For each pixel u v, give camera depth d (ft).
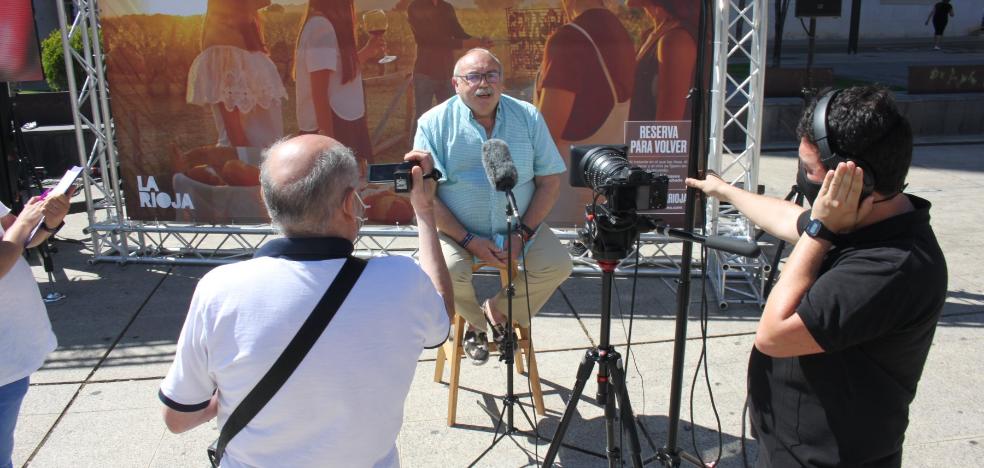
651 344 14.21
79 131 18.13
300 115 17.51
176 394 4.92
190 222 18.62
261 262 4.84
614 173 7.02
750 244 6.12
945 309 15.74
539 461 10.41
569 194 17.35
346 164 4.96
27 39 17.69
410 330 5.10
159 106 17.88
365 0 16.69
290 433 4.81
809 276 5.29
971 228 21.95
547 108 16.79
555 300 16.60
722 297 15.94
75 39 30.68
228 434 4.88
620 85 16.61
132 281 17.75
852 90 5.13
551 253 11.26
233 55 17.34
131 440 11.03
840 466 5.52
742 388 12.42
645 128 16.79
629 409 7.88
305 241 4.87
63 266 18.78
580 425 11.32
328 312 4.74
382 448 5.16
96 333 14.79
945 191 26.91
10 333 7.49
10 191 18.19
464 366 13.30
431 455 10.57
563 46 16.47
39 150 29.60
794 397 5.72
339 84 17.19
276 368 4.66
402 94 17.12
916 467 10.19
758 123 16.16
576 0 16.25
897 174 4.97
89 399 12.23
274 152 4.96
